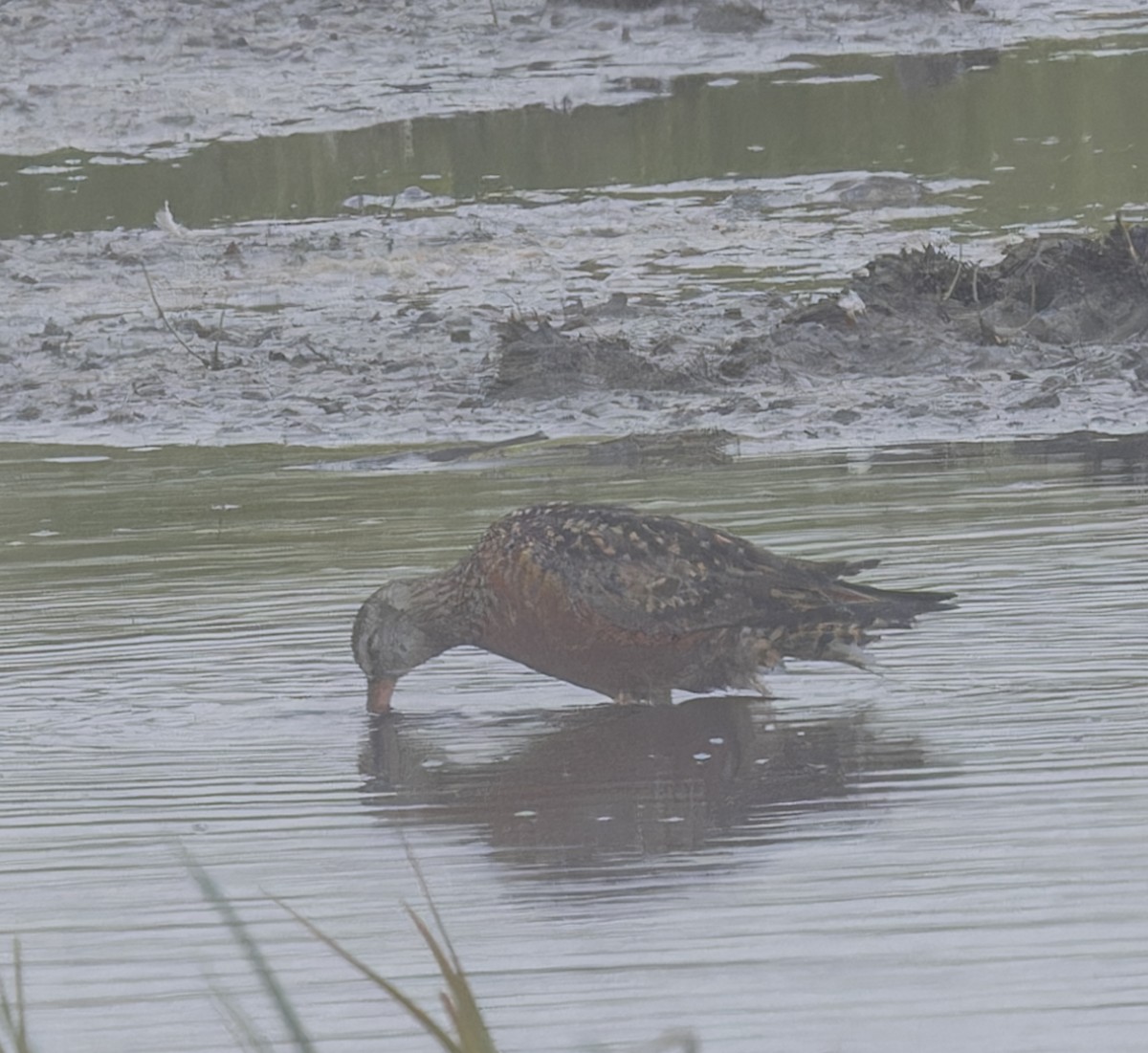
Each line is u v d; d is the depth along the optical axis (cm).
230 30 3909
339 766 956
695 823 855
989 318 1881
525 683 1095
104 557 1338
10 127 3422
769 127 3144
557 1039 661
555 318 2031
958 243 2289
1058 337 1828
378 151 3145
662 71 3647
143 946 755
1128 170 2661
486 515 1402
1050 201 2514
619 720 1018
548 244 2458
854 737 955
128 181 3017
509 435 1662
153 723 1020
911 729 960
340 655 1123
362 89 3603
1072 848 796
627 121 3269
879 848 810
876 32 3869
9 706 1049
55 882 820
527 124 3284
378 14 4003
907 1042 646
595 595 1023
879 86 3419
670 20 3906
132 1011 702
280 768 953
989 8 4084
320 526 1395
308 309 2172
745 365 1795
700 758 942
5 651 1139
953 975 691
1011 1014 662
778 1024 662
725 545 1033
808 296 2039
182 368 1927
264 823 879
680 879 791
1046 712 966
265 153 3172
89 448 1697
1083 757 901
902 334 1838
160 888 811
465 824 869
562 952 728
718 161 2933
